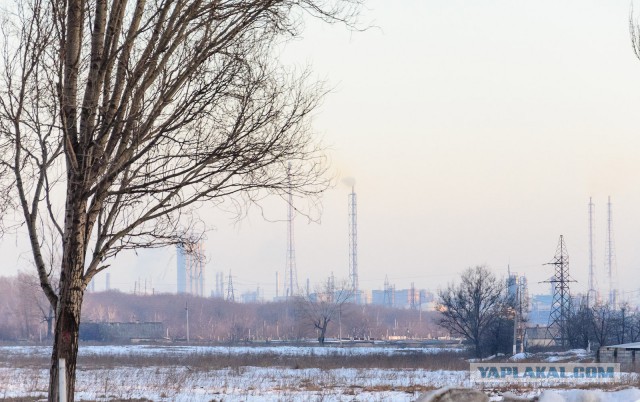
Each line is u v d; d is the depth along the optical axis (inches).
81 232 1338.6
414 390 3348.9
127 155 1378.0
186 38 1398.9
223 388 3398.1
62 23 1360.7
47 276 1384.1
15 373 4527.6
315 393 3196.4
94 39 1384.1
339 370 5073.8
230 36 1396.4
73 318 1327.5
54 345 1332.4
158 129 1370.6
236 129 1378.0
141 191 1363.2
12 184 1403.8
